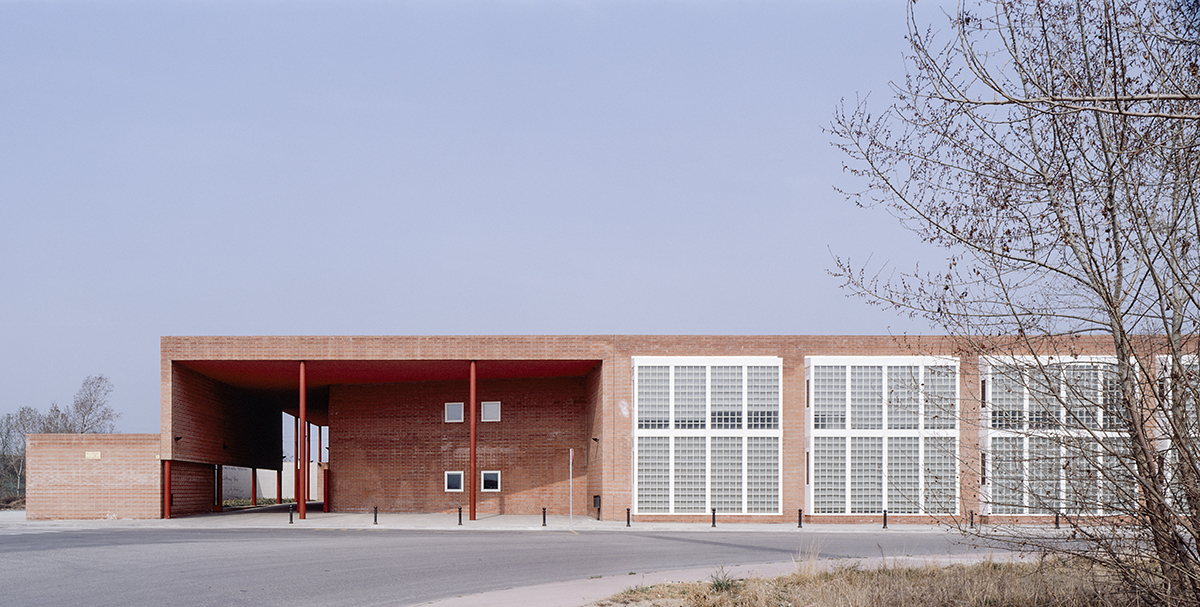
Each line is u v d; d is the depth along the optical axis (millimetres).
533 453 37594
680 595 12766
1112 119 7926
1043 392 8664
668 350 32344
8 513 41000
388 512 38562
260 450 47438
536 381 37938
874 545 22625
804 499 31625
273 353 32188
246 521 31688
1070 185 8281
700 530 28531
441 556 19219
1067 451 9242
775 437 31938
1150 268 7902
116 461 33094
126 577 15398
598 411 33281
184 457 34219
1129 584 8773
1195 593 8070
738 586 13461
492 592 13195
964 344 9258
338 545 22062
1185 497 7957
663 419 32125
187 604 12375
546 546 22078
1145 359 8203
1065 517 8852
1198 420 7730
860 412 31312
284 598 12898
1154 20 7312
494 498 37688
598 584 14094
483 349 32250
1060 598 10664
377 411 39375
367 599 12789
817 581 13195
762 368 32188
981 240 8523
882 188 8773
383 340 32219
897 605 11406
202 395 36531
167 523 30578
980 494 10977
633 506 31688
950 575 12719
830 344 32031
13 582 14836
